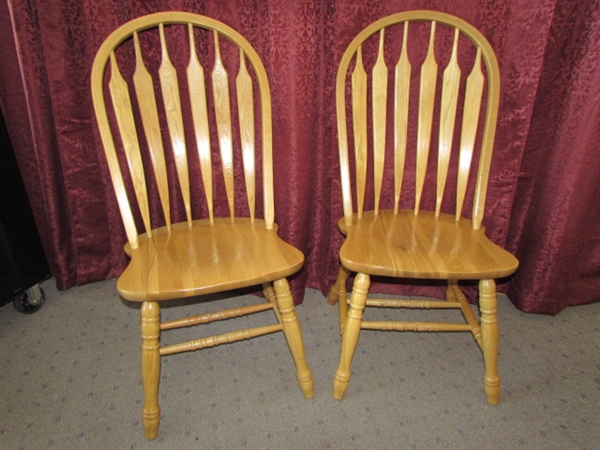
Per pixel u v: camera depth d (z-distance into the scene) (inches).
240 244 35.5
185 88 44.7
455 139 44.9
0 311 49.4
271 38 39.8
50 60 41.8
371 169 47.2
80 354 42.8
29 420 35.0
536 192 45.7
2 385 38.5
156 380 32.2
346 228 38.5
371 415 35.9
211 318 39.7
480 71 37.5
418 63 42.8
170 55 43.8
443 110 39.3
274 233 38.1
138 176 36.2
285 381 39.8
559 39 39.9
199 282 29.3
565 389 38.6
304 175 45.8
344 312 44.1
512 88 40.6
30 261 47.1
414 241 35.6
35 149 45.5
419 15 37.3
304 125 43.4
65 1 41.0
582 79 38.5
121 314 49.5
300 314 50.1
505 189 44.5
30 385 38.6
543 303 47.8
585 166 41.1
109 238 53.6
